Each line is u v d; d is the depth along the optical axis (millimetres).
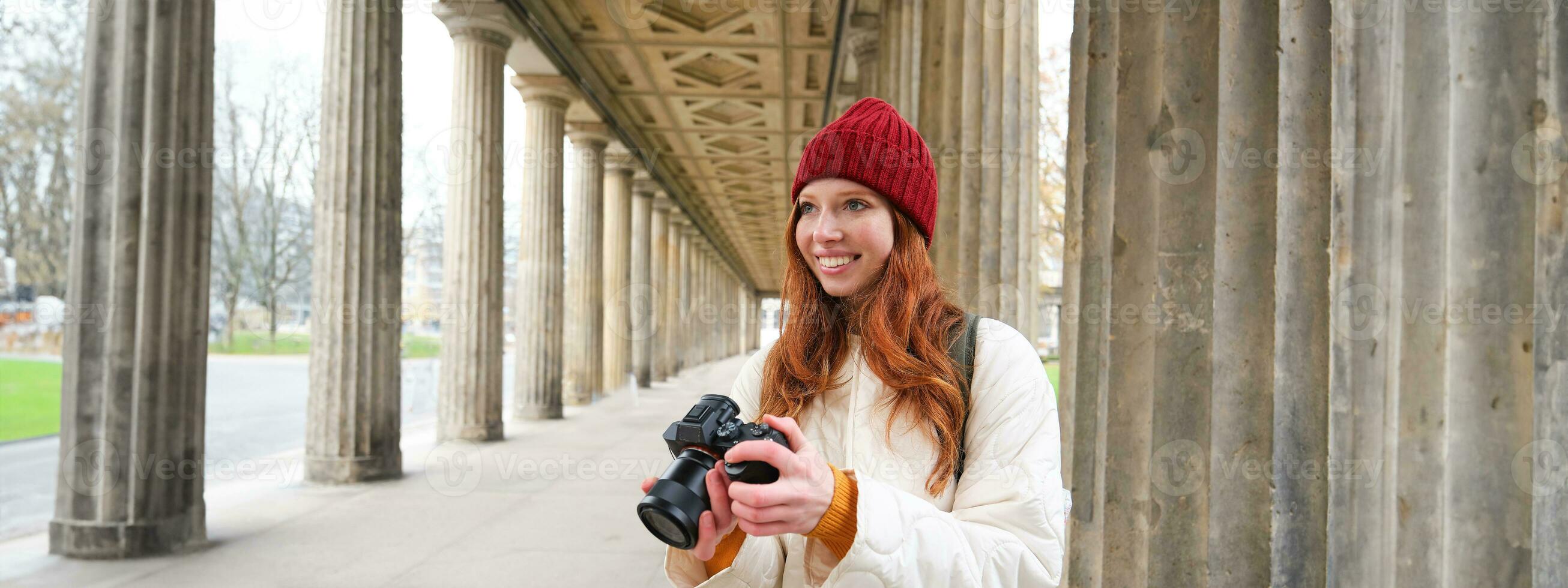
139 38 5160
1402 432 1369
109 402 5090
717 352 43094
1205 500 1489
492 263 11047
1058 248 8664
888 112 1259
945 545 941
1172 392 1528
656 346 26797
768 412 1279
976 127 4344
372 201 7914
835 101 14094
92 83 5141
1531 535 1266
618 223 20391
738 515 914
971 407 1138
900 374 1124
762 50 12758
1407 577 1354
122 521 5066
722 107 16203
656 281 26344
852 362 1229
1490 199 1293
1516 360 1281
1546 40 1276
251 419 13195
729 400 1062
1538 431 1271
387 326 8016
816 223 1231
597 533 5805
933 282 1253
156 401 5184
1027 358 1157
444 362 11047
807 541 1036
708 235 34938
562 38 12453
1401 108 1379
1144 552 1551
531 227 14055
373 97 7816
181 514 5273
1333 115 1443
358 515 6363
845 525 930
